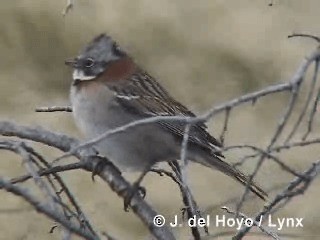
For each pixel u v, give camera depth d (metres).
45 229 11.63
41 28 21.84
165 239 7.55
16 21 21.89
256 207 8.63
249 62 21.30
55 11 21.89
